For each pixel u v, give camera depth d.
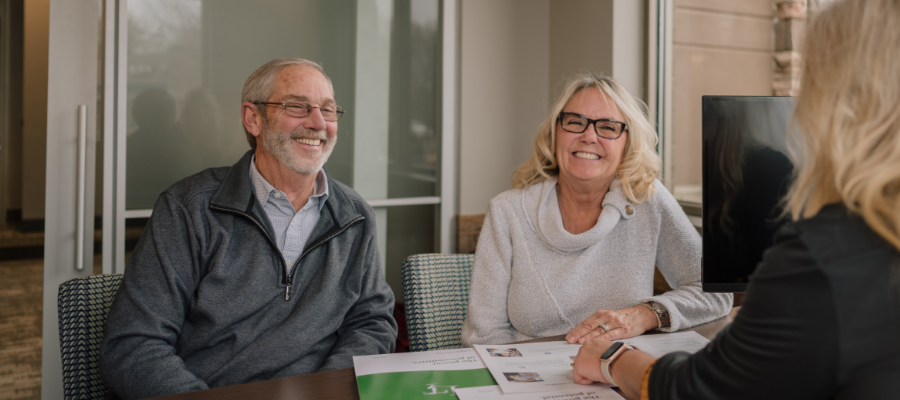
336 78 2.45
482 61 2.69
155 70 2.11
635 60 2.32
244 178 1.35
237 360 1.22
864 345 0.54
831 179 0.59
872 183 0.54
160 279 1.22
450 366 0.95
